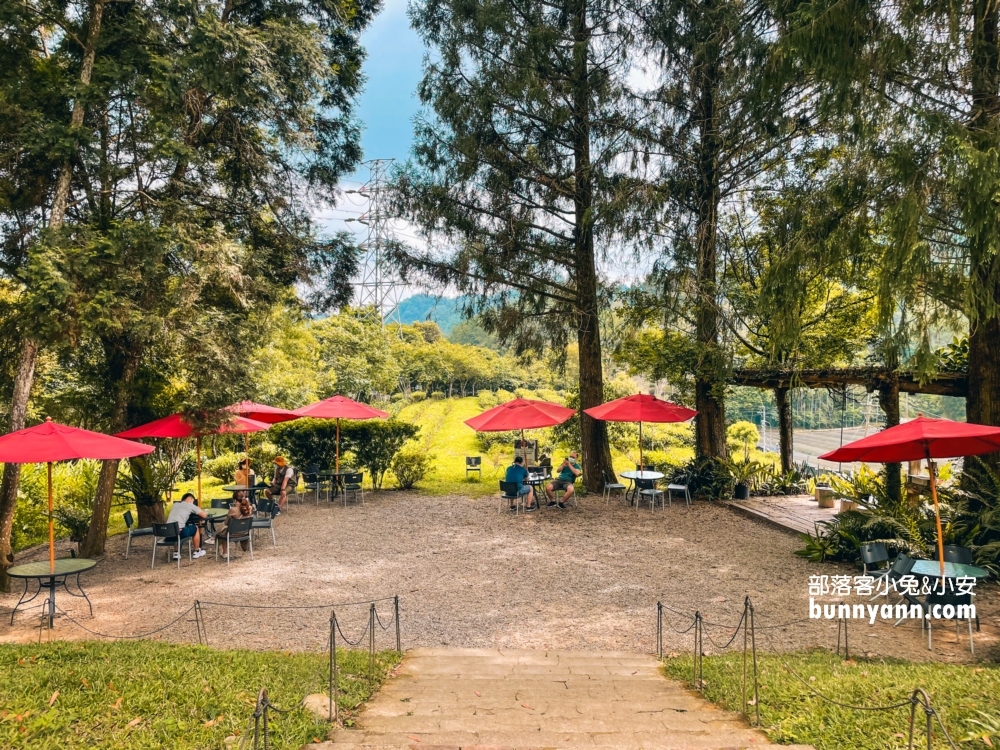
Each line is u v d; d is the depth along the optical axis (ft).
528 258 58.90
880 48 30.07
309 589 33.68
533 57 52.16
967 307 30.32
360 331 147.54
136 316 34.35
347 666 22.52
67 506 46.44
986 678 18.79
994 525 33.06
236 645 25.55
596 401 61.36
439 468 84.38
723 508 53.06
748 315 56.65
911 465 48.37
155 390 46.44
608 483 61.16
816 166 49.98
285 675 20.63
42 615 27.86
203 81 36.88
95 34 36.14
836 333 53.21
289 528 48.47
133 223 35.09
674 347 56.29
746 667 20.76
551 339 61.98
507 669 23.02
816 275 38.63
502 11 51.37
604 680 21.57
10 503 33.19
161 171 42.11
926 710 12.59
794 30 32.48
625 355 60.29
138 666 20.54
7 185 36.86
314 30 44.39
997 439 26.14
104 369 44.21
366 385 141.90
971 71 31.24
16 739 14.80
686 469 59.67
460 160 56.13
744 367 61.46
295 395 91.40
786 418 62.34
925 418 26.43
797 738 15.65
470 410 200.23
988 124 29.53
